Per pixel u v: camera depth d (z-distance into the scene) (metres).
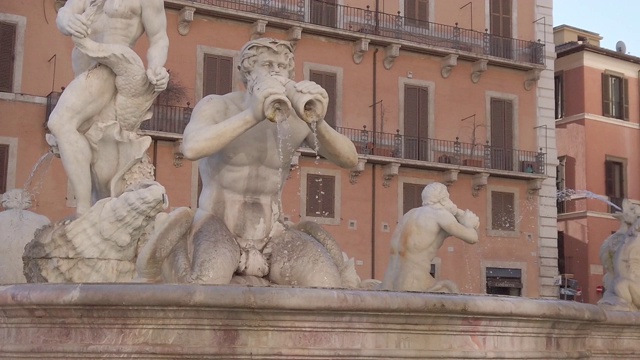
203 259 4.21
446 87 33.00
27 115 25.52
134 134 5.54
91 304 3.11
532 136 34.38
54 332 3.23
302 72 30.39
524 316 3.64
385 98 31.66
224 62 28.80
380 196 30.61
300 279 4.45
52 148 5.56
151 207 5.09
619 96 38.66
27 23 25.88
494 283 32.16
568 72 38.50
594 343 5.55
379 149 31.03
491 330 3.60
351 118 31.03
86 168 5.37
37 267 5.16
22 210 6.39
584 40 39.41
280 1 30.31
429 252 6.36
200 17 28.50
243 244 4.57
